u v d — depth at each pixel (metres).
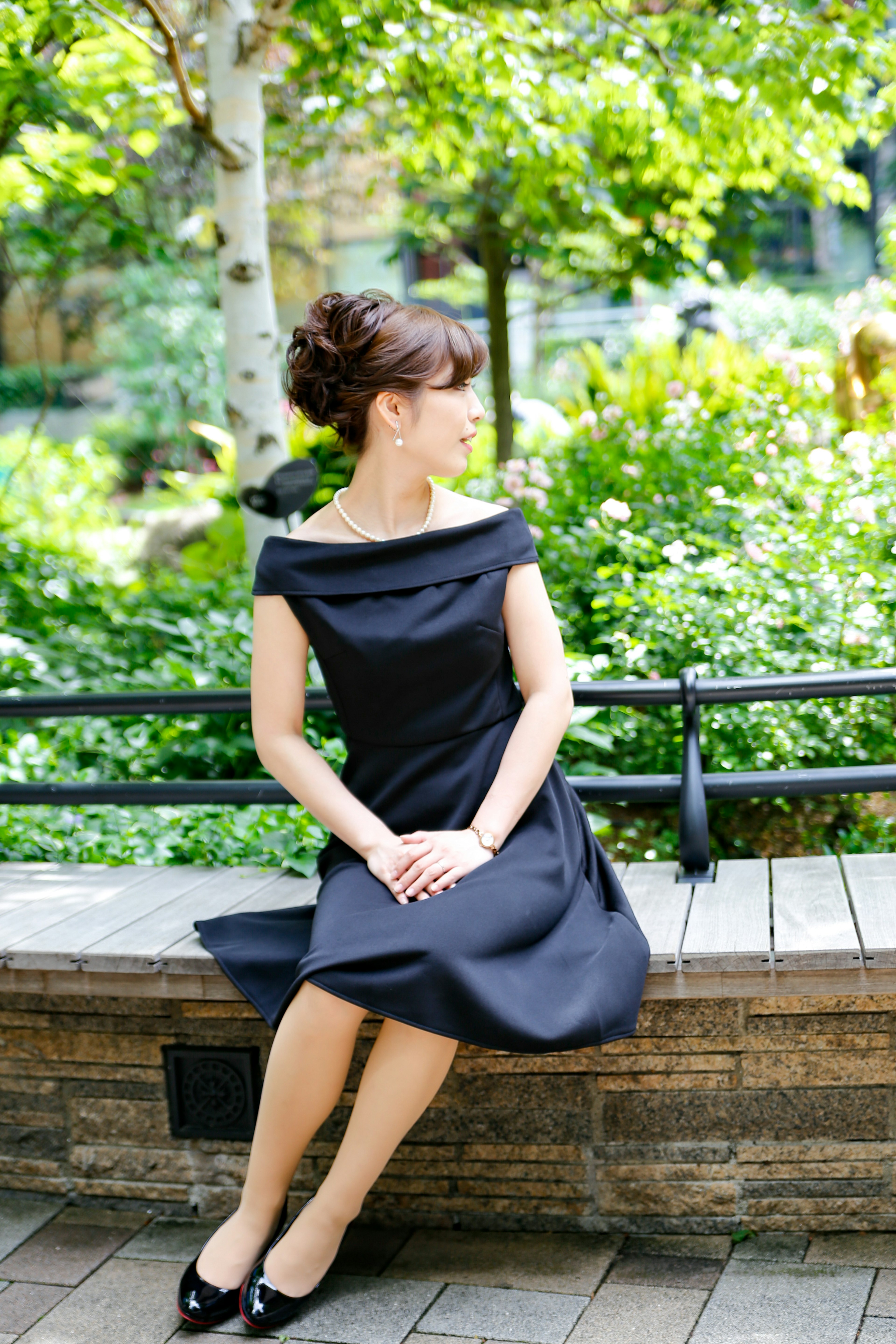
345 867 2.08
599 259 7.48
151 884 2.69
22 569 5.57
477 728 2.12
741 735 3.20
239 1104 2.34
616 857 3.14
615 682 2.48
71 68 5.14
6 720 3.93
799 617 3.30
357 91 5.24
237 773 3.71
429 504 2.19
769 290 11.57
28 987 2.30
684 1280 2.06
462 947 1.85
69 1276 2.20
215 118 4.54
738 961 2.01
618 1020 1.92
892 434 3.82
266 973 2.10
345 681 2.10
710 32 4.86
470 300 12.82
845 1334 1.87
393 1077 1.92
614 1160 2.22
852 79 4.76
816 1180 2.16
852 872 2.40
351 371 2.05
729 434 4.77
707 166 5.30
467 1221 2.29
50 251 6.14
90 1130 2.44
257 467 4.75
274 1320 1.98
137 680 4.03
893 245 8.29
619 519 3.76
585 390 7.75
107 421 14.74
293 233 12.12
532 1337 1.93
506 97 4.82
